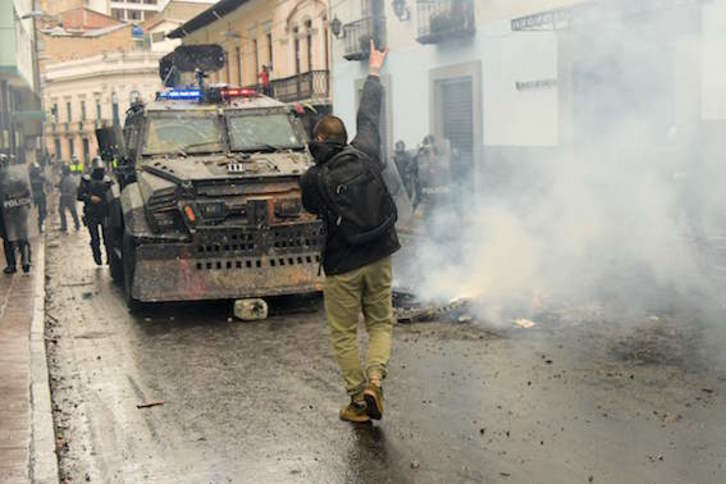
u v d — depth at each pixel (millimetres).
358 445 4898
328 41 28781
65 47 79000
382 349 5270
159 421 5539
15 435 5164
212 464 4730
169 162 9758
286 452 4855
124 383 6516
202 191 8984
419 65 21875
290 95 30391
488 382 5965
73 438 5293
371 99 5895
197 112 10641
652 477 4207
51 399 6105
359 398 5320
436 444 4840
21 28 33094
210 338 7973
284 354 7199
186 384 6402
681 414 5082
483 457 4602
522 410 5324
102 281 12258
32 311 9297
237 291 8852
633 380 5824
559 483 4207
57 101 79438
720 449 4516
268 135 10578
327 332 7980
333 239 5230
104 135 11562
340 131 5258
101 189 13648
